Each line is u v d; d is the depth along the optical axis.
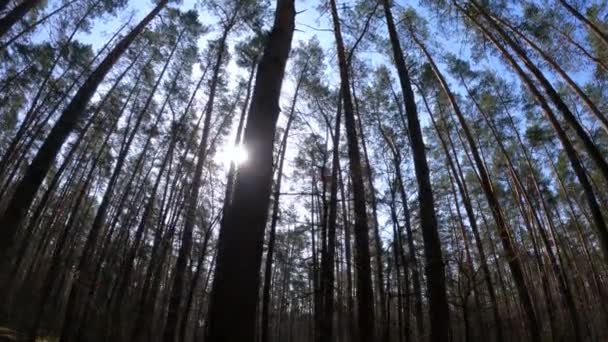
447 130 17.42
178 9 16.03
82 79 17.33
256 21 13.84
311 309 27.08
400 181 15.12
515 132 17.47
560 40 12.21
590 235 25.55
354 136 7.21
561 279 13.91
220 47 15.05
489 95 16.50
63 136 7.11
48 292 13.73
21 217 6.16
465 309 5.14
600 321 15.80
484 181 11.62
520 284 10.38
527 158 17.45
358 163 6.97
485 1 11.08
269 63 2.88
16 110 19.67
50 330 16.70
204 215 16.66
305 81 15.68
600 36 10.30
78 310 13.99
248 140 2.53
